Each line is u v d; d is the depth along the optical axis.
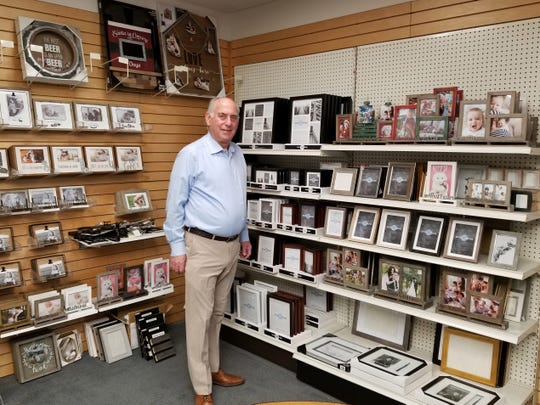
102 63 3.22
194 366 2.62
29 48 2.79
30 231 2.97
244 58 3.91
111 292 3.21
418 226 2.56
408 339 2.88
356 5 3.07
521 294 2.38
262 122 3.30
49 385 2.86
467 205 2.32
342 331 3.19
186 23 3.67
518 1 2.38
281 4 3.55
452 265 2.35
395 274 2.62
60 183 3.08
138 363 3.16
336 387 2.72
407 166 2.58
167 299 3.82
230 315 3.42
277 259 3.32
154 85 3.45
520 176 2.33
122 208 3.28
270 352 3.19
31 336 3.00
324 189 2.94
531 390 2.46
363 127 2.72
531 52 2.36
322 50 3.29
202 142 2.58
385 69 2.94
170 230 2.59
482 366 2.51
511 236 2.25
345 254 2.85
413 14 2.79
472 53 2.56
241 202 2.67
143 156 3.50
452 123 2.44
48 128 2.92
